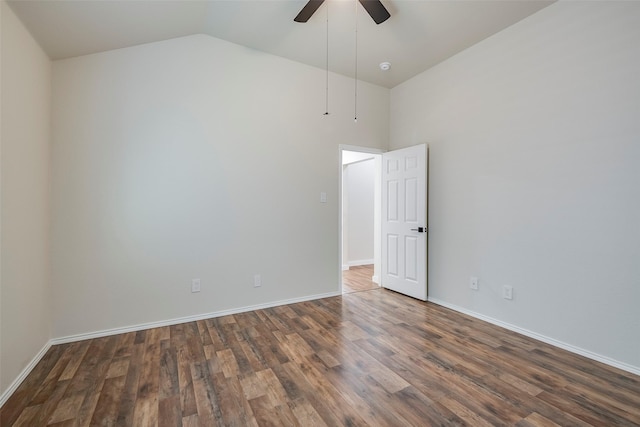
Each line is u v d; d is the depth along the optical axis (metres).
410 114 3.84
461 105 3.18
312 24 2.77
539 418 1.58
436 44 3.04
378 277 4.43
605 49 2.12
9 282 1.81
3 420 1.58
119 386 1.87
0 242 1.72
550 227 2.45
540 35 2.49
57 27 2.13
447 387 1.85
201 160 3.01
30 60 2.09
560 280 2.38
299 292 3.54
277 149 3.39
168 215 2.87
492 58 2.87
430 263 3.56
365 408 1.66
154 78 2.82
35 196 2.19
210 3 2.50
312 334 2.63
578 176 2.28
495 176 2.85
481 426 1.52
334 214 3.77
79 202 2.56
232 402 1.72
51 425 1.54
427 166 3.55
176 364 2.14
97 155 2.62
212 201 3.06
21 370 1.95
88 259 2.59
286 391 1.82
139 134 2.76
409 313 3.15
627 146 2.04
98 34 2.38
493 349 2.34
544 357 2.22
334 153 3.75
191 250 2.97
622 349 2.06
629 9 2.01
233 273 3.17
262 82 3.30
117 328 2.68
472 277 3.07
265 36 3.01
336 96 3.76
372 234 6.04
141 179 2.77
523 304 2.63
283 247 3.44
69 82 2.53
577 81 2.27
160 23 2.56
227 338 2.56
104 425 1.54
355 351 2.32
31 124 2.12
